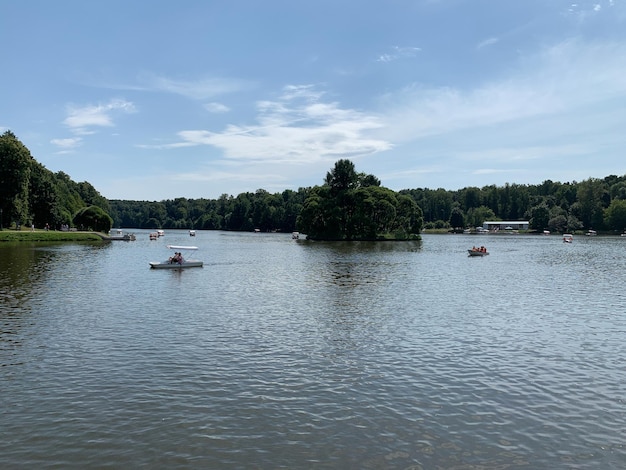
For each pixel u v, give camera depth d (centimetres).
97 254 9138
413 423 1758
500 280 5794
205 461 1495
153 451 1552
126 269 6612
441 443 1617
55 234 12862
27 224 14588
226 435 1659
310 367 2369
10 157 11231
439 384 2153
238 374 2256
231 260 8494
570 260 8850
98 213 16250
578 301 4297
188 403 1919
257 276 6056
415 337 2969
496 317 3578
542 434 1688
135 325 3216
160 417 1792
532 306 4034
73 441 1612
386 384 2147
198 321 3366
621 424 1773
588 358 2553
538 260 8838
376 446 1592
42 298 4197
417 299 4366
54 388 2067
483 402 1956
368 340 2888
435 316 3603
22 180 11444
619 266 7662
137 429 1697
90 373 2253
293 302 4178
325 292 4750
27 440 1620
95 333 2983
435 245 13988
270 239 17538
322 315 3622
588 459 1529
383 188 16100
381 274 6353
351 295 4572
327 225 15200
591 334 3064
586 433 1700
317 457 1522
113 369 2309
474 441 1633
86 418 1781
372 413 1841
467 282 5584
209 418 1786
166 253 9700
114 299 4216
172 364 2389
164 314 3594
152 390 2050
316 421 1769
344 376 2245
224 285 5203
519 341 2883
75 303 3991
